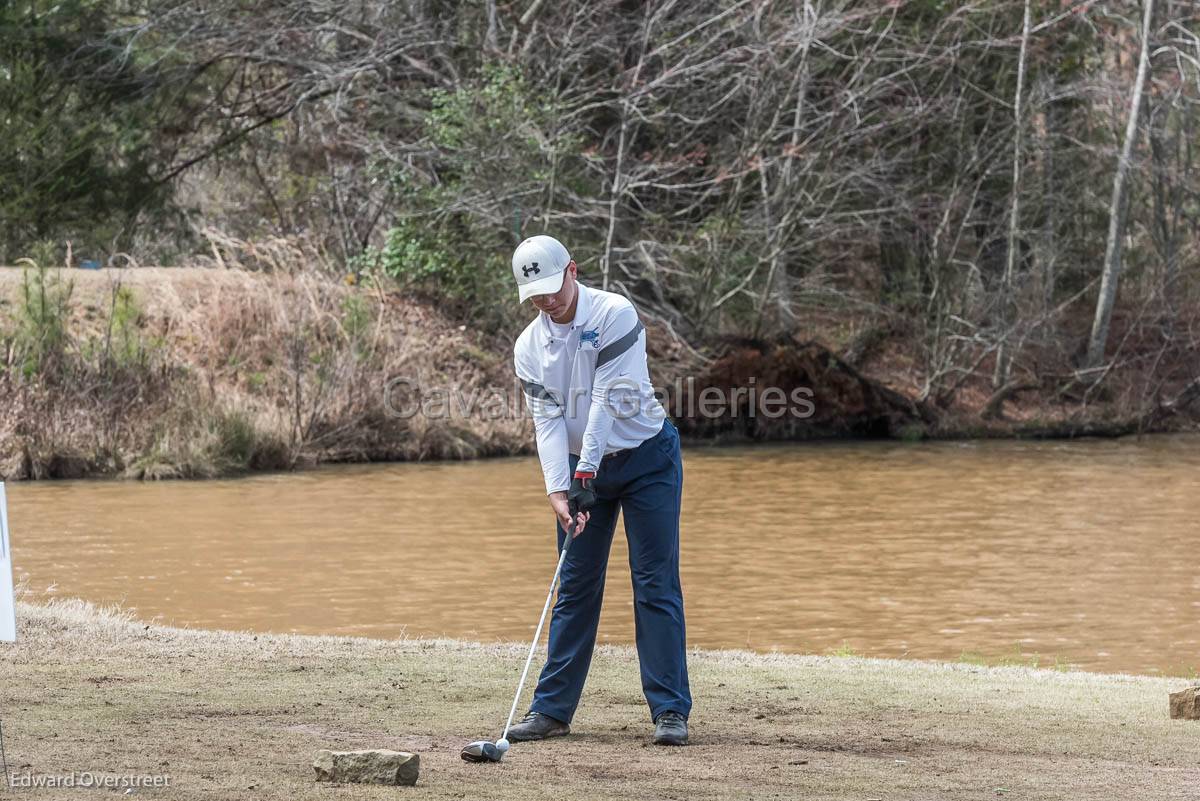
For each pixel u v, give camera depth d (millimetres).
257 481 38312
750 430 51344
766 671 13359
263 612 21609
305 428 42312
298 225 62250
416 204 52688
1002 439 52562
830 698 11836
